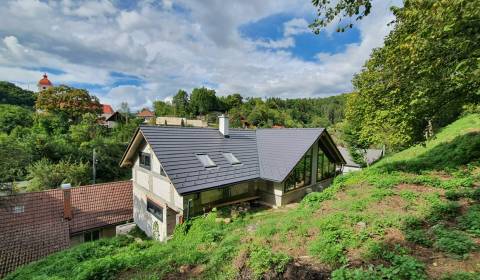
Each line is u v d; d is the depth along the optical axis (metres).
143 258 6.00
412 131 7.96
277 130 17.09
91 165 26.97
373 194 7.61
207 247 6.51
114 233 16.45
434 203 6.26
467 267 3.66
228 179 12.02
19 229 13.21
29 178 22.41
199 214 11.24
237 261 4.83
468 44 4.20
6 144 16.19
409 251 4.30
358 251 4.66
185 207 10.72
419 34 4.77
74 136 30.03
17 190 17.81
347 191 8.84
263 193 13.82
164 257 6.06
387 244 4.66
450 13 3.83
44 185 21.31
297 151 14.15
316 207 7.72
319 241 5.26
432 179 8.35
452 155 10.76
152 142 11.71
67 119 38.09
